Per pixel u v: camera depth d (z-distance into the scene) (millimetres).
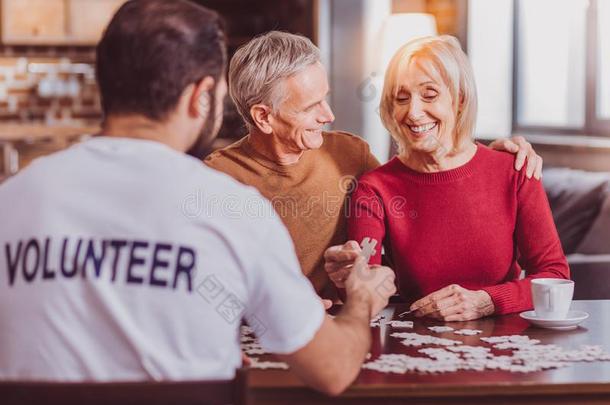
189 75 1349
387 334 1894
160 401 1267
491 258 2289
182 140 1390
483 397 1529
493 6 6266
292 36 2316
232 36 7375
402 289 2350
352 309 1542
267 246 1342
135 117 1358
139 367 1284
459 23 6359
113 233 1291
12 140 6664
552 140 5559
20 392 1268
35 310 1288
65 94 7242
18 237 1319
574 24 5824
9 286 1312
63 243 1292
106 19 7070
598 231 4207
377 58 6055
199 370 1301
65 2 6988
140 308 1277
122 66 1332
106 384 1261
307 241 2432
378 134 6090
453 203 2297
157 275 1279
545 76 6078
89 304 1281
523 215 2305
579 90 5816
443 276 2301
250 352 1749
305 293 1377
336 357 1405
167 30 1333
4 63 7176
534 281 2010
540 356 1691
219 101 1409
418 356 1701
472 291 2086
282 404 1528
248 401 1300
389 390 1502
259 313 1369
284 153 2389
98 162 1331
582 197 4352
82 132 6785
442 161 2301
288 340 1366
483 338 1850
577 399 1543
